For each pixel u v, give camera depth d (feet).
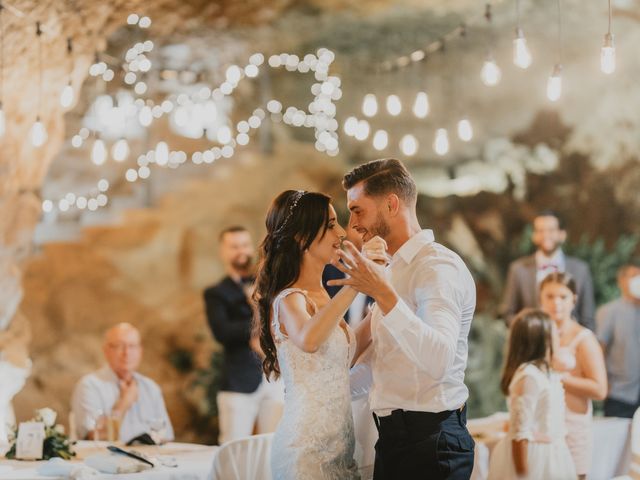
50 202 23.06
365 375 11.37
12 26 18.26
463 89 36.63
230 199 35.60
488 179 35.76
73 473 11.68
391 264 10.53
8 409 21.35
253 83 37.78
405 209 10.71
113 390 17.12
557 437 14.49
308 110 38.32
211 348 32.68
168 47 33.94
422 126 37.22
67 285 32.48
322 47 36.52
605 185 33.88
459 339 10.38
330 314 9.91
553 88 14.66
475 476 14.56
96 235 33.71
